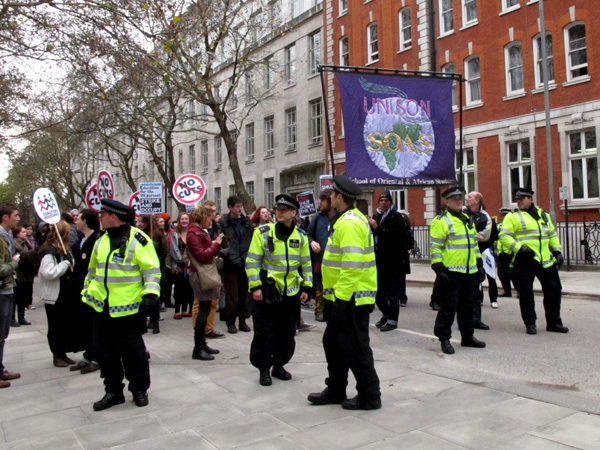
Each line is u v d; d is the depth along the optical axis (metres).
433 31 22.44
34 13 10.20
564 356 6.24
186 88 16.84
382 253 8.30
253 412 4.56
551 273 7.54
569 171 18.25
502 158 20.06
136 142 22.33
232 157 18.00
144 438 4.05
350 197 4.54
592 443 3.70
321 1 28.42
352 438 3.90
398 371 5.73
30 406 4.93
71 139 26.39
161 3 13.59
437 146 10.99
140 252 4.71
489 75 20.52
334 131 26.88
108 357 4.77
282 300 5.39
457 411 4.40
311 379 5.54
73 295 6.23
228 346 7.29
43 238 11.78
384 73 10.91
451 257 6.67
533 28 19.02
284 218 5.43
